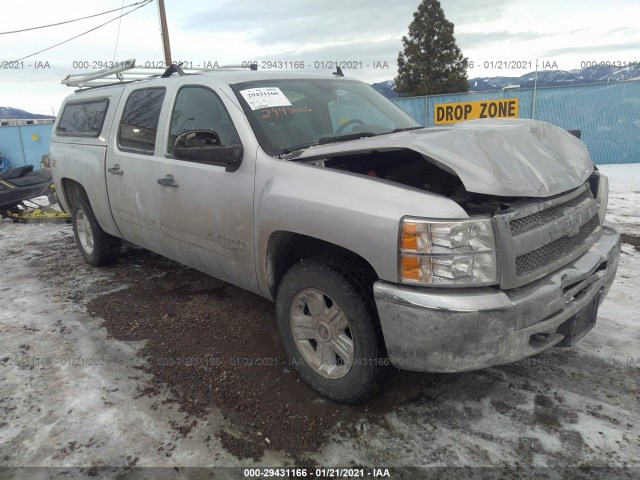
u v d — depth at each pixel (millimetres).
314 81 3539
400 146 2256
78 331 3498
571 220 2363
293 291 2562
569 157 2660
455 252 1979
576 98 12508
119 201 3986
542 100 12758
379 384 2350
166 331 3453
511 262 2037
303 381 2740
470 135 2318
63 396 2686
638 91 12000
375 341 2244
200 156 2801
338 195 2297
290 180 2525
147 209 3646
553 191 2211
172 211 3369
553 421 2355
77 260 5320
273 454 2203
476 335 1981
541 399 2527
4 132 18141
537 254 2207
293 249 2779
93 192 4324
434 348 2041
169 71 3811
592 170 2711
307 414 2469
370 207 2162
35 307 3967
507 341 2027
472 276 1996
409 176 2857
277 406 2543
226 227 2939
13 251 5852
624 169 11086
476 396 2576
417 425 2361
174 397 2650
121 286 4391
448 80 27953
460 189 2449
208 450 2236
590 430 2281
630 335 3143
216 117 3090
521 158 2277
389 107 3814
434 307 1972
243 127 2842
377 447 2225
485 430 2311
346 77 3906
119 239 4824
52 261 5320
